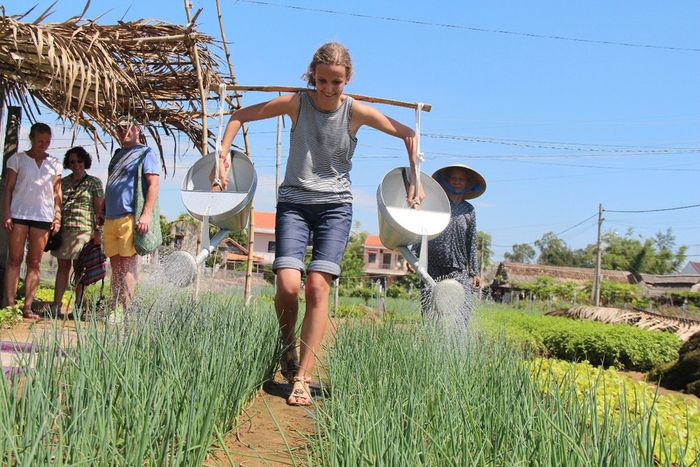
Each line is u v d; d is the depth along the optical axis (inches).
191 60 323.3
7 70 322.3
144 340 153.2
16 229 308.5
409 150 198.7
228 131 194.7
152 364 137.8
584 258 4736.7
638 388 223.1
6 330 248.2
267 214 3265.3
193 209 194.1
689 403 211.3
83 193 333.7
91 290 363.9
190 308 194.2
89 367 122.8
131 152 281.7
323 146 187.6
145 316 169.0
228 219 195.0
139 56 321.1
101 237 331.9
